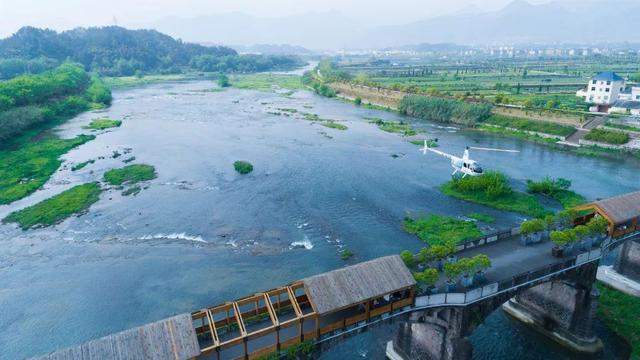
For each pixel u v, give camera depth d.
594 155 130.88
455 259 48.47
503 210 90.69
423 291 42.72
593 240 51.38
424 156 130.12
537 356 51.97
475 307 43.44
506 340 54.56
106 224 84.62
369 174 113.12
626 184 106.00
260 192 100.69
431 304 41.59
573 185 105.12
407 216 87.44
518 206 91.44
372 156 129.62
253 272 67.75
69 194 97.50
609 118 155.50
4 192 99.25
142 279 66.44
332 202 94.81
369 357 50.69
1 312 59.34
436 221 84.38
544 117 164.38
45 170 113.88
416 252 73.00
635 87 186.38
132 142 144.38
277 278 66.06
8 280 66.62
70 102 193.12
